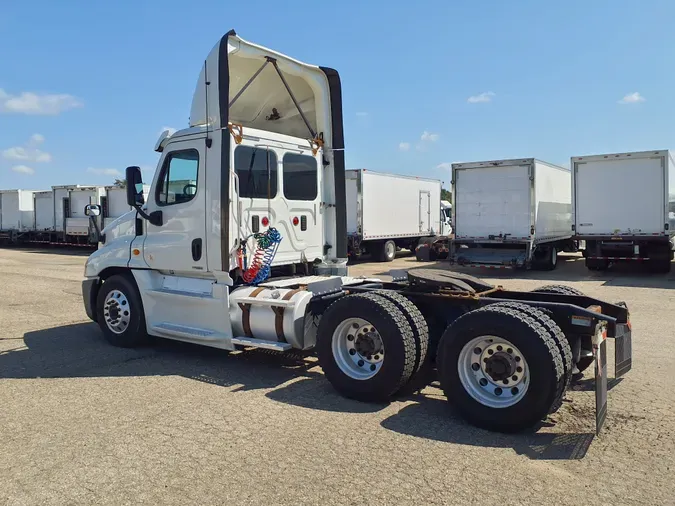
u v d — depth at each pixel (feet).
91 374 20.58
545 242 59.06
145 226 23.68
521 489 11.82
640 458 13.29
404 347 16.52
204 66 21.21
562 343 14.70
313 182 24.75
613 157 54.08
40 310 34.58
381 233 71.51
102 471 12.78
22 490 11.94
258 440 14.47
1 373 20.75
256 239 21.84
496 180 55.16
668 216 52.49
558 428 15.24
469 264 56.08
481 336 15.16
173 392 18.43
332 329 17.85
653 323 29.37
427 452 13.71
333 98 25.23
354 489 11.87
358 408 16.88
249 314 20.56
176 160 22.36
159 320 23.34
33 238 108.17
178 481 12.28
